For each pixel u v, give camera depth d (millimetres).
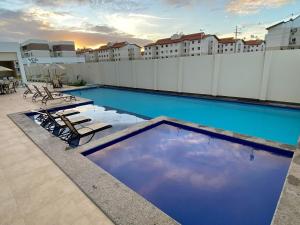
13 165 3771
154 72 14305
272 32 27359
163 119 6906
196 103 11055
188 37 44250
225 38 48156
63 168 3529
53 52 54781
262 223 2939
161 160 4812
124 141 5512
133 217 2355
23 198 2801
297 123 7320
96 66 18984
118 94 14820
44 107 9039
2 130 5898
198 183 3930
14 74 19484
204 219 3066
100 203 2602
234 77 10461
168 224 2246
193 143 5613
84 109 9836
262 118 8023
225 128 7180
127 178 4156
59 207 2602
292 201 2547
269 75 9250
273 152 4555
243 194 3559
